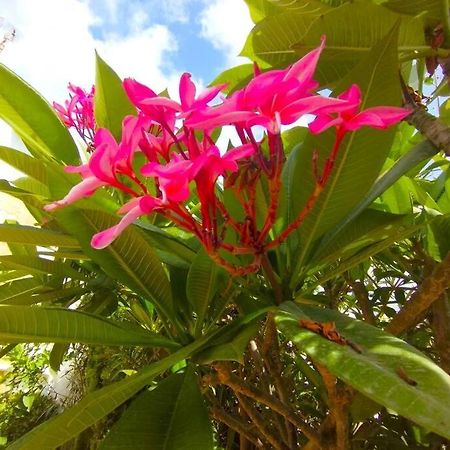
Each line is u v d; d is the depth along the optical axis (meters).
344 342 0.29
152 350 0.99
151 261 0.48
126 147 0.33
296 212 0.45
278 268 0.47
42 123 0.61
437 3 0.47
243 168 0.34
